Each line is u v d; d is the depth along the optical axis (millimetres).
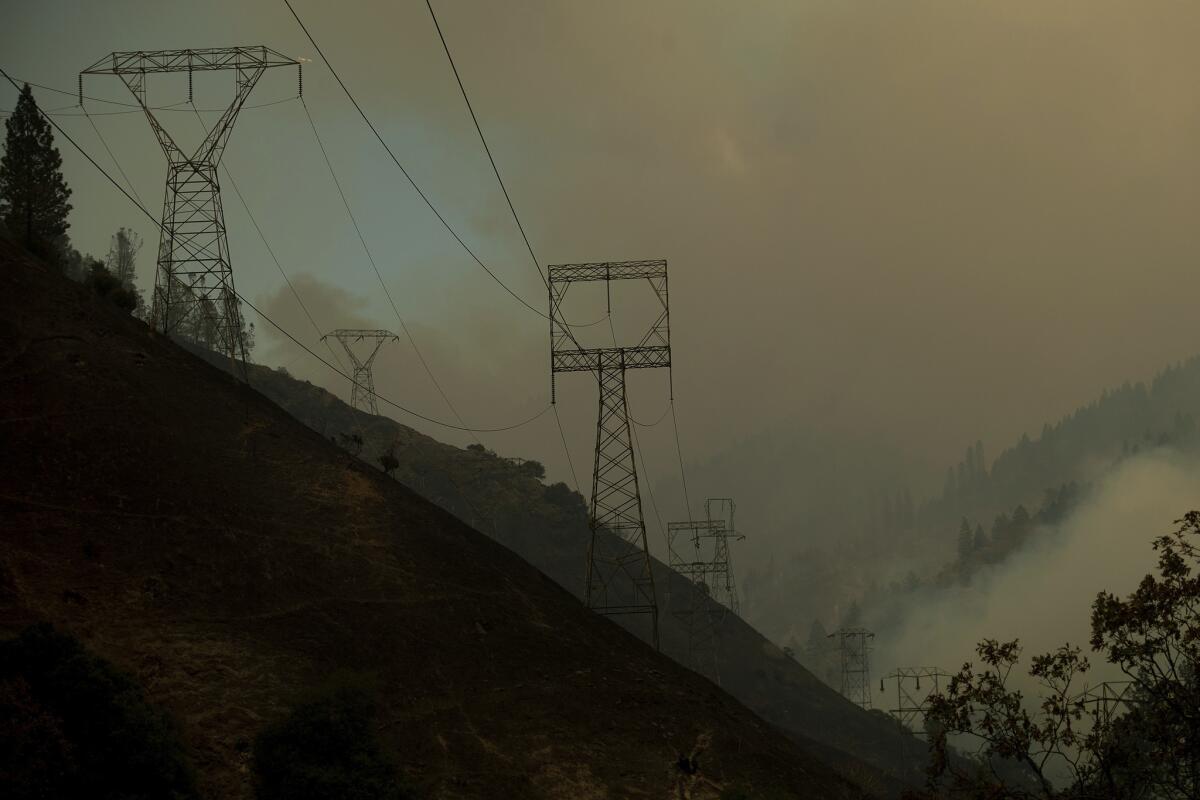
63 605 46250
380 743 46812
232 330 87938
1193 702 27828
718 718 63844
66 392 61812
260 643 50344
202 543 55812
